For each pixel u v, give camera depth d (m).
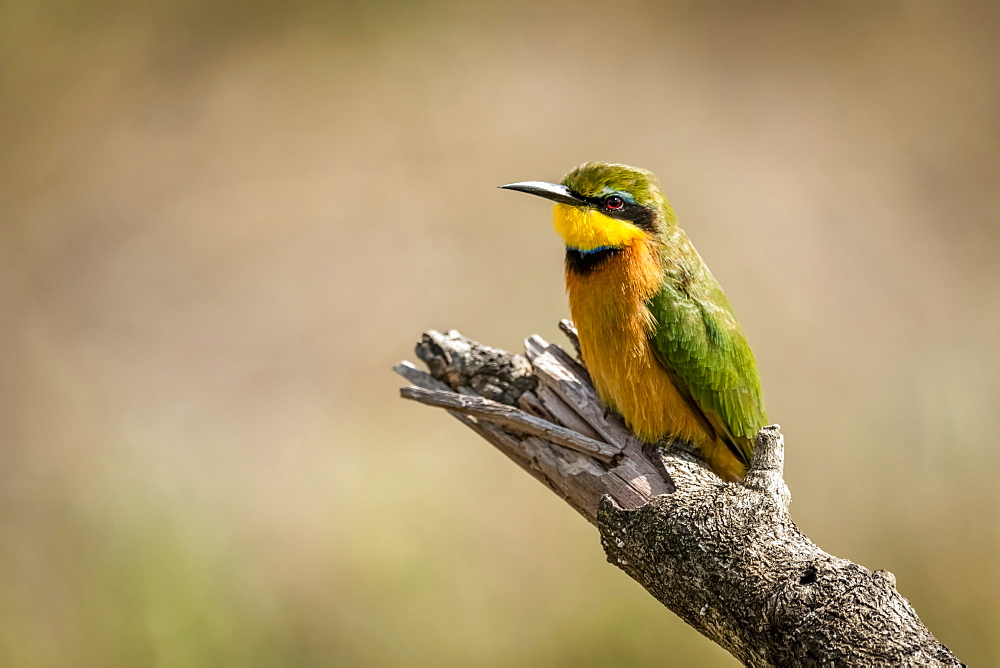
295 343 15.23
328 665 11.43
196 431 14.30
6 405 14.44
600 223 7.63
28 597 11.46
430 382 7.40
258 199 16.78
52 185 16.92
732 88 18.53
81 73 18.03
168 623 11.16
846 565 5.20
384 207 16.53
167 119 17.83
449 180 16.89
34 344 15.13
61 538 12.25
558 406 7.08
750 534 5.47
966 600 11.88
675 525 5.62
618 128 17.78
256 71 18.50
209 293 15.80
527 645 11.42
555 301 15.33
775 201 16.75
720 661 10.91
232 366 15.09
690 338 7.54
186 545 12.09
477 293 15.49
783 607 5.11
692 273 7.80
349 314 15.40
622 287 7.59
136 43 18.44
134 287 15.93
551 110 17.88
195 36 18.73
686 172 17.06
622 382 7.60
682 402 7.70
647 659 11.03
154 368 15.07
